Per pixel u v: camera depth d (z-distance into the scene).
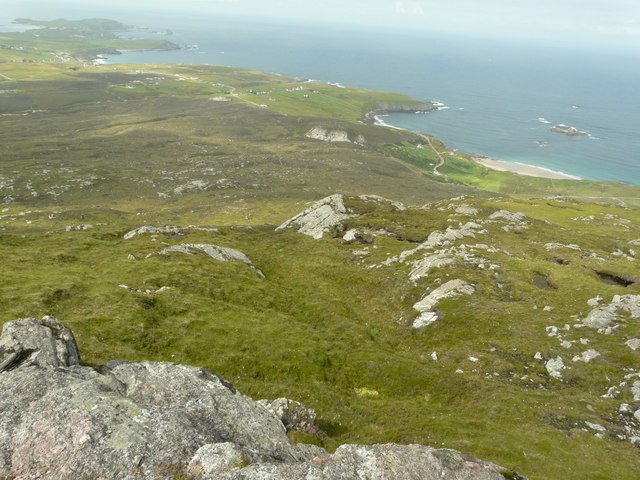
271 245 93.00
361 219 102.25
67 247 78.12
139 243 80.56
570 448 28.00
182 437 17.53
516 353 43.16
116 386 21.73
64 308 46.12
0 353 22.25
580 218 108.88
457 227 89.56
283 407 27.59
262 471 15.39
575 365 39.97
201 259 69.50
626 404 33.22
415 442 29.55
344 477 15.77
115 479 14.95
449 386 38.91
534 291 56.88
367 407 36.22
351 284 69.00
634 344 40.75
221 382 24.84
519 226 90.69
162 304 50.75
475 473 17.03
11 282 51.50
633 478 25.00
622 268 64.38
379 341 51.25
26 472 14.96
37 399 18.72
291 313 57.47
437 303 55.50
